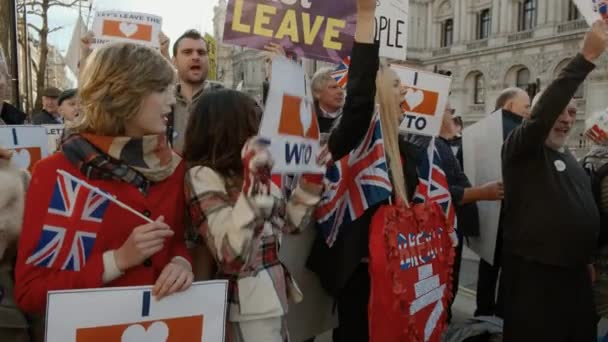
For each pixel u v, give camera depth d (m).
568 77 2.54
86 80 1.56
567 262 2.71
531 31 30.91
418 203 2.77
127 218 1.56
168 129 3.32
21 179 1.74
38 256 1.48
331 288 2.70
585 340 2.85
